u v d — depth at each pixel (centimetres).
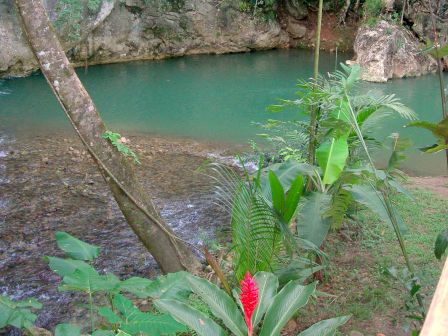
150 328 218
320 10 393
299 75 1420
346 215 474
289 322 379
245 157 827
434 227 534
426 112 1097
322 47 1686
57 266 299
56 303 445
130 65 1517
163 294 290
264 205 332
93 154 397
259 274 248
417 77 1386
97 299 448
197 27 1611
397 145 347
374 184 374
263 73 1445
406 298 383
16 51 1330
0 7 1298
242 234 346
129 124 1026
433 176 789
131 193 411
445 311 76
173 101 1192
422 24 1388
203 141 930
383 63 1327
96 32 1462
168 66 1515
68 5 1341
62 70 384
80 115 391
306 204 371
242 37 1652
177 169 771
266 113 1111
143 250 542
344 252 483
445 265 81
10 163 770
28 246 543
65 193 670
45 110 1082
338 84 409
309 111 427
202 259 503
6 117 1030
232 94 1251
